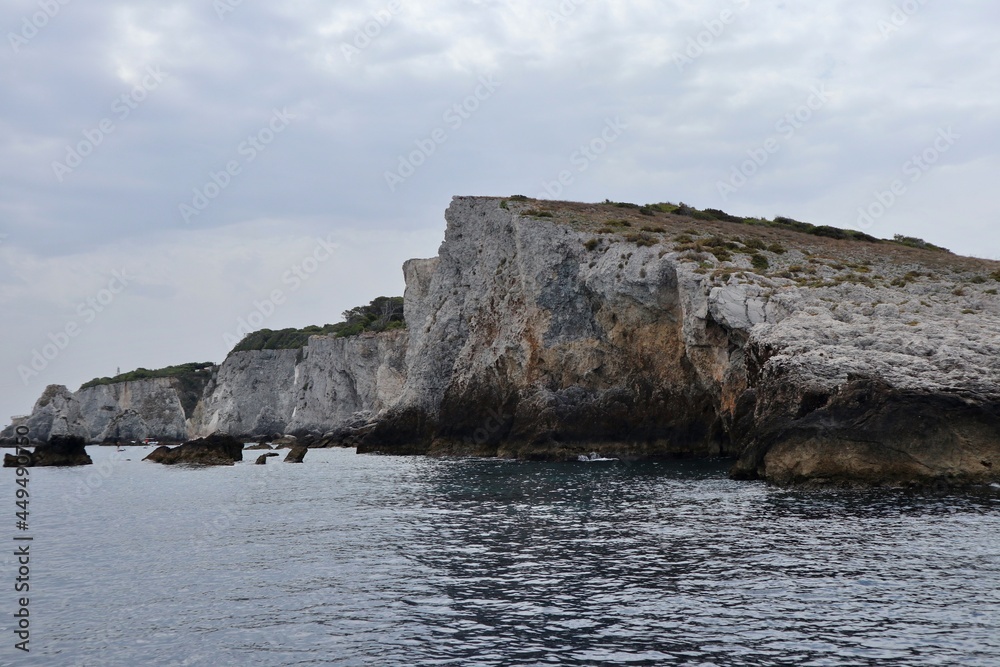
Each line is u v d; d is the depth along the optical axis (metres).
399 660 14.53
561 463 54.94
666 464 50.78
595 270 60.59
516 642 15.23
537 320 64.69
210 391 151.25
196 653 15.38
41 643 16.27
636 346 58.44
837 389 34.97
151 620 17.59
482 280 73.75
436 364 74.00
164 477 55.34
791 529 24.75
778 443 35.16
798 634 15.13
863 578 18.69
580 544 23.75
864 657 13.91
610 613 16.77
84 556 24.97
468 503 34.00
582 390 60.53
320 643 15.60
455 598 18.30
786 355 37.91
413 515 30.95
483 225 76.81
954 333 38.59
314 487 43.66
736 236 66.56
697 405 55.44
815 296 45.84
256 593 19.50
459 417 67.88
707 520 27.00
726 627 15.65
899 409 32.94
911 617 15.90
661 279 55.66
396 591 19.08
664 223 71.56
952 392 33.50
